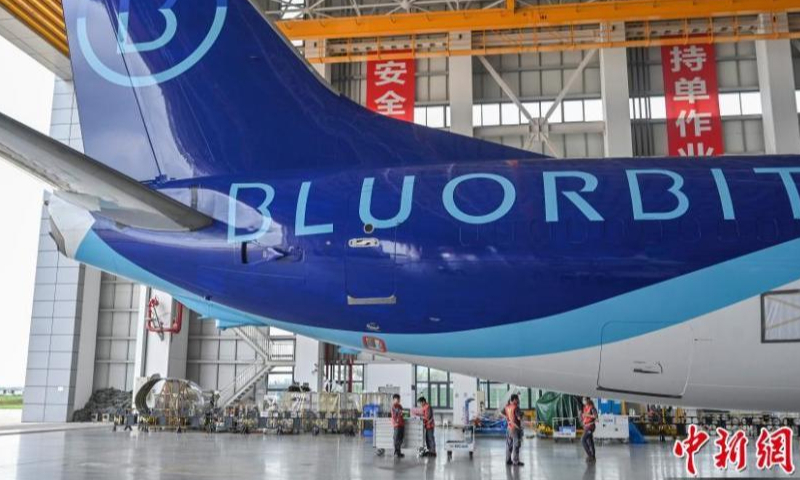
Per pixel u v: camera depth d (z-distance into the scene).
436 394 42.66
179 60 10.96
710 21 36.59
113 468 17.16
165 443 26.88
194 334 45.47
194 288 9.84
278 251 9.48
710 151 37.50
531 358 9.11
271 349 44.59
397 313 9.14
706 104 37.91
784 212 8.74
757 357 8.55
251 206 9.84
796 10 32.50
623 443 29.58
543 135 39.31
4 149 7.86
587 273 8.72
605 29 37.62
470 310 8.95
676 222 8.77
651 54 40.22
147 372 42.41
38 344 43.28
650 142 39.22
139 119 10.88
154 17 11.10
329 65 41.31
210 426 36.69
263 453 22.36
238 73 10.87
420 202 9.34
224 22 11.03
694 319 8.57
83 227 10.27
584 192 9.10
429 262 9.03
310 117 10.66
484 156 10.34
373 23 34.47
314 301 9.38
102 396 44.34
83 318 44.09
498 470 17.27
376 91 40.12
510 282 8.84
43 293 43.88
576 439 31.50
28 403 42.69
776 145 36.50
